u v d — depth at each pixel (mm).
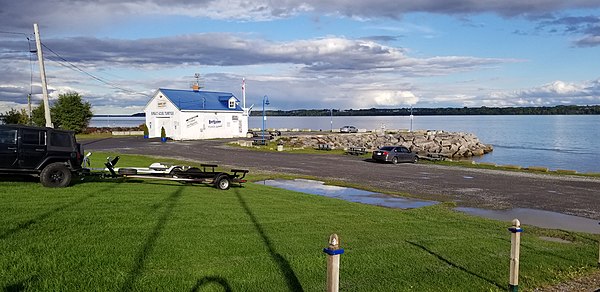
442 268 8297
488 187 22469
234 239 9055
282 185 21891
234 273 7117
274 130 83875
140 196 13180
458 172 28984
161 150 41438
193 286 6445
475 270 8297
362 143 60312
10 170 13234
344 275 7535
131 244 8062
